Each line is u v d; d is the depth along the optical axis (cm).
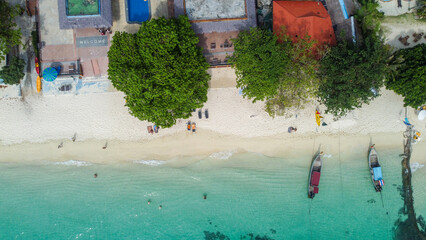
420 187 3066
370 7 2722
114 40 2495
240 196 3064
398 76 2683
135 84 2394
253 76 2466
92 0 2636
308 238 3042
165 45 2373
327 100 2648
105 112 3028
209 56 2834
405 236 3053
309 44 2530
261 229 3052
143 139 3062
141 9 2886
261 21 2906
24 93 2989
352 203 3056
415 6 2933
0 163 3059
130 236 3066
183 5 2706
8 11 2653
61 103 3005
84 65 2898
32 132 3039
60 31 2850
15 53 2933
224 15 2730
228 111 3036
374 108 3036
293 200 3055
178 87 2405
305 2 2803
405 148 3059
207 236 3064
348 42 2706
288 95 2653
